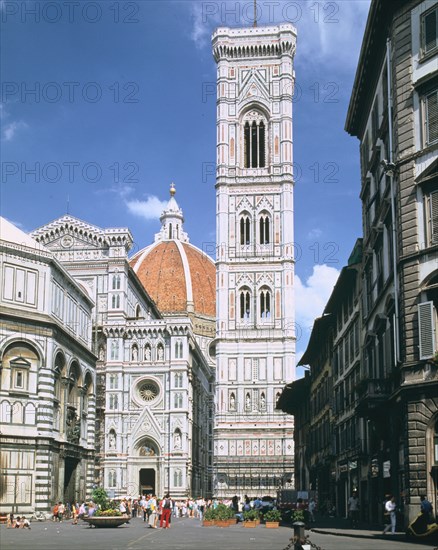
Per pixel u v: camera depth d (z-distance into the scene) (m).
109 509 66.75
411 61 47.94
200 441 175.75
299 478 126.44
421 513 40.69
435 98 46.09
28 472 75.31
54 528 63.75
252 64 161.12
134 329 149.00
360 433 67.44
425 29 47.34
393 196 49.28
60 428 82.56
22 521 64.56
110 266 150.00
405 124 47.78
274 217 154.88
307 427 113.50
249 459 144.75
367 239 62.19
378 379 51.38
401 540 41.62
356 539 43.28
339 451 81.75
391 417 50.12
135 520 89.12
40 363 77.81
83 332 93.62
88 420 93.81
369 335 58.34
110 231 150.50
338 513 81.75
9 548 38.78
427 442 43.31
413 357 45.09
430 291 44.66
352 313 71.81
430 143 46.12
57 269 82.62
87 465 91.81
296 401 125.38
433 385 43.09
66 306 86.56
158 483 143.00
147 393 147.50
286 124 158.12
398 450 48.72
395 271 48.31
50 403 78.06
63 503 81.31
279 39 160.12
